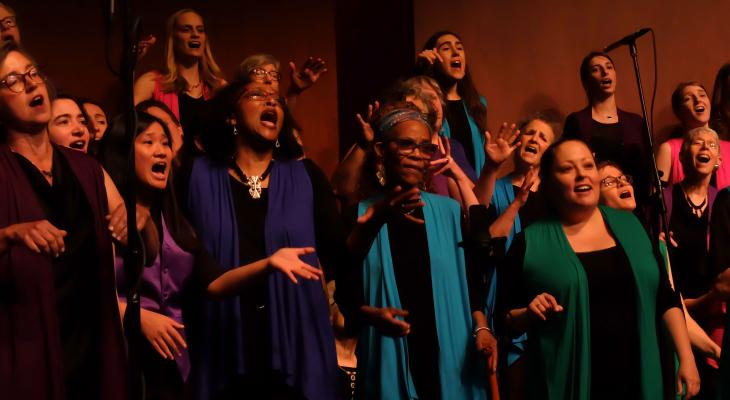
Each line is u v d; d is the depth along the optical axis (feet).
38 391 7.57
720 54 18.97
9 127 8.14
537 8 18.70
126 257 7.62
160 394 8.70
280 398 9.00
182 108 14.73
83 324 8.08
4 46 8.19
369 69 18.93
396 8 18.78
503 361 10.09
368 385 9.25
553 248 9.72
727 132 16.88
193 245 9.12
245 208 9.53
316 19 17.83
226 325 9.06
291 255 8.39
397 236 9.62
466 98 15.21
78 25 16.58
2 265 7.66
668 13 18.94
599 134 16.44
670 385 9.64
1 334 7.59
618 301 9.45
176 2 17.20
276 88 10.32
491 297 11.07
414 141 9.65
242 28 17.58
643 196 14.75
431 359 9.31
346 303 9.49
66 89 16.42
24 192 7.95
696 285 13.38
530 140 13.07
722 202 12.28
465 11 18.43
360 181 10.12
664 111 18.80
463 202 11.21
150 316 8.53
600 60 16.69
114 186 8.69
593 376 9.32
